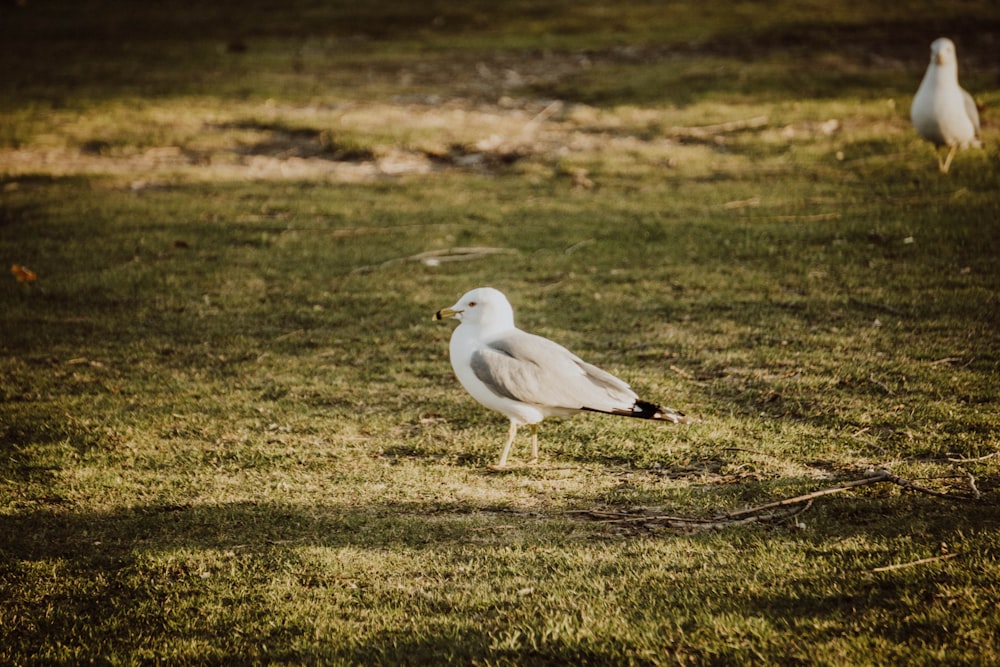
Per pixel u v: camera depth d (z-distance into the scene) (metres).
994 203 17.84
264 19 39.22
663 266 16.27
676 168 21.48
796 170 20.83
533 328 13.90
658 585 7.35
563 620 6.85
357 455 10.33
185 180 22.08
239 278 16.44
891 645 6.25
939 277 14.89
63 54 33.81
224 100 27.22
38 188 21.50
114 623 7.18
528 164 22.31
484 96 27.31
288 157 23.45
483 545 8.27
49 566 8.04
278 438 10.77
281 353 13.41
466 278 16.17
